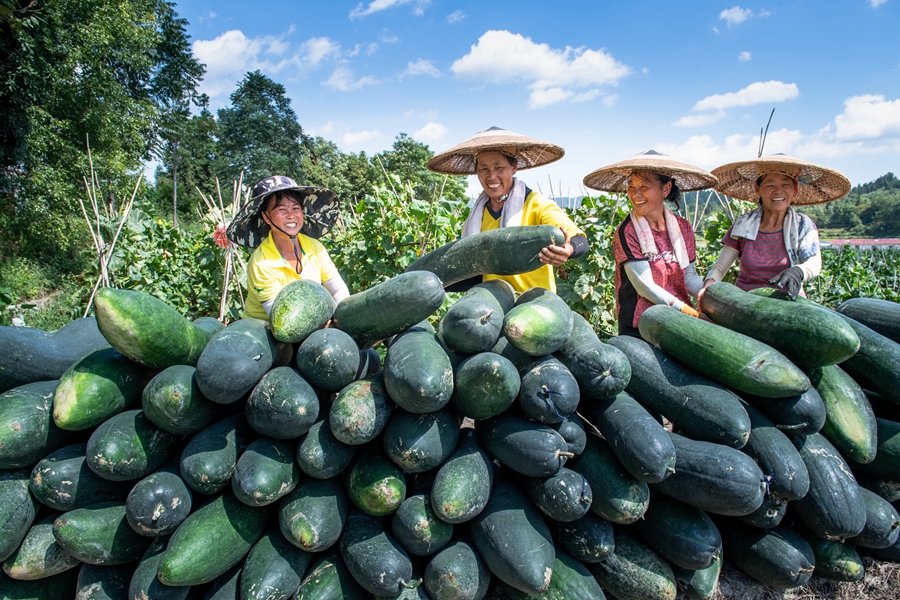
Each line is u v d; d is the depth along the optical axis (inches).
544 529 108.7
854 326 136.7
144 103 1242.0
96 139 1020.5
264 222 156.1
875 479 133.5
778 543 120.9
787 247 171.6
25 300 829.2
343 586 106.1
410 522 103.3
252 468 99.6
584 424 126.7
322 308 113.8
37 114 908.6
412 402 98.7
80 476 104.0
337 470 105.0
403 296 111.2
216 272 359.3
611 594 121.4
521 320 107.5
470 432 121.3
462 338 109.7
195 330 116.9
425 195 2033.7
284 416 99.0
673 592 112.8
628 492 106.5
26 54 848.9
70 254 1082.7
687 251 178.9
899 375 126.0
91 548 101.1
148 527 98.5
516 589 111.0
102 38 1020.5
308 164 2736.2
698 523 113.1
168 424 101.7
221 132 2955.2
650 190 168.6
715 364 119.0
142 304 103.0
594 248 333.4
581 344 116.7
